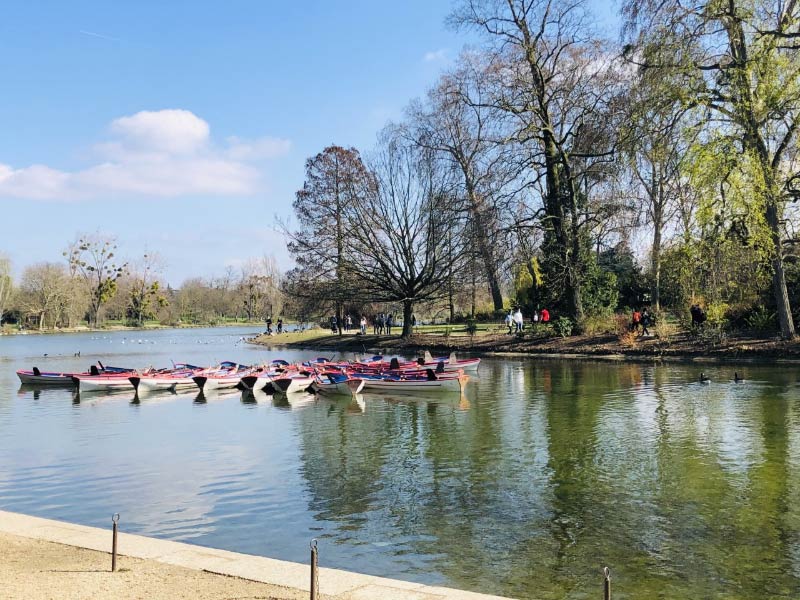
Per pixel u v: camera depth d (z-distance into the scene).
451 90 44.97
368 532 11.41
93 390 32.31
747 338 36.03
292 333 78.69
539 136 41.50
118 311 132.00
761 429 18.55
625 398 24.73
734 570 9.55
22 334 107.81
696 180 30.56
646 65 31.42
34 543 9.32
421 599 7.24
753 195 29.84
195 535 11.45
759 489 13.26
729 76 29.95
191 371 35.19
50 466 16.66
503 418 21.83
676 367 33.44
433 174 49.66
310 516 12.32
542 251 45.50
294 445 18.69
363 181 51.47
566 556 10.18
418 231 50.91
